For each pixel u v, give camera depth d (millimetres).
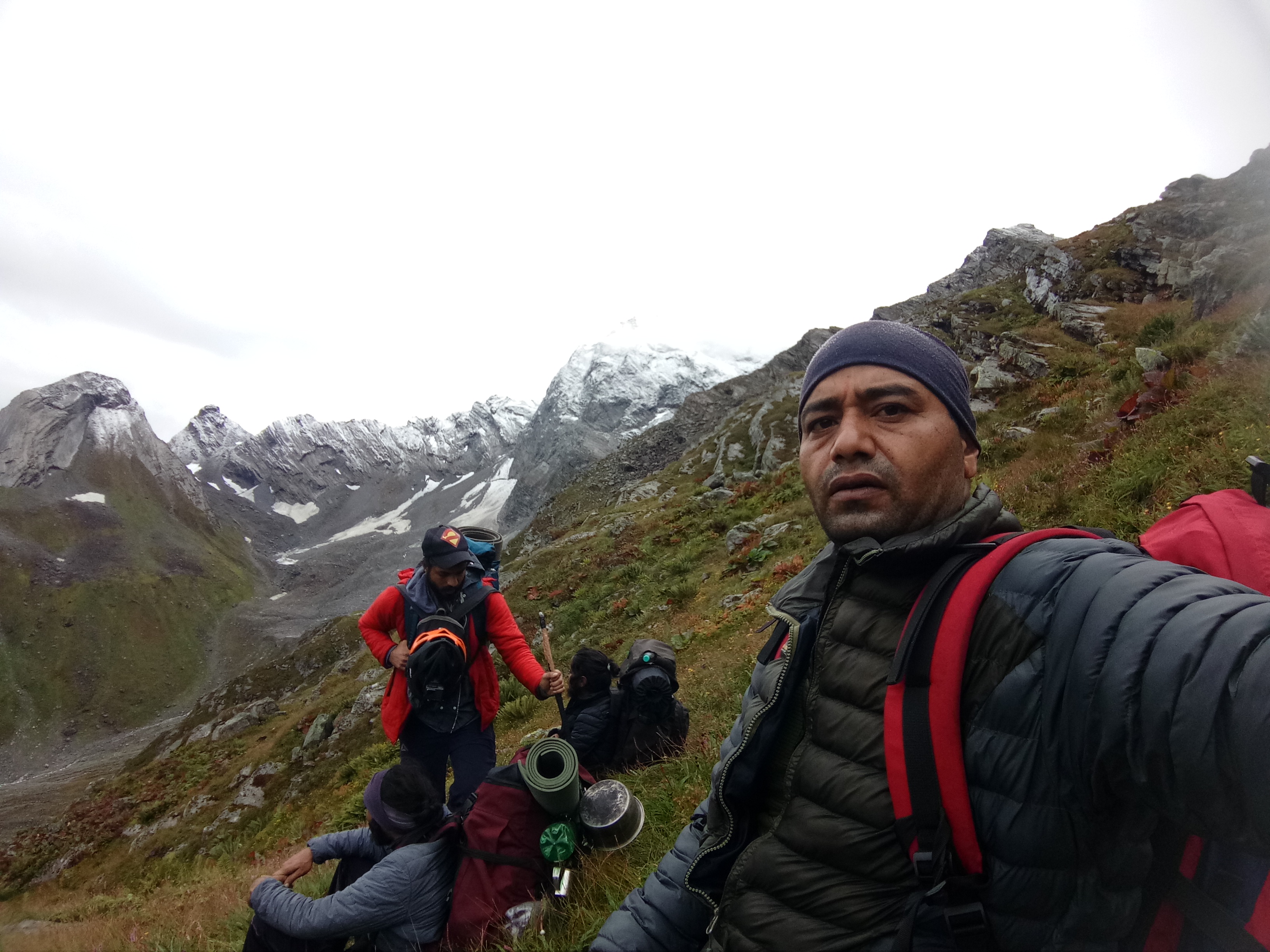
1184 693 743
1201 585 846
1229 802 715
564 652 16406
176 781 29984
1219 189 22719
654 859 3037
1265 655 709
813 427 1256
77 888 21750
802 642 1262
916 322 30047
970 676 977
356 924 2691
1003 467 11195
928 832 948
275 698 44812
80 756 115625
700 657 9695
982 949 906
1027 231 44781
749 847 1223
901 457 1113
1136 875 887
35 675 133125
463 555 3908
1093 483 7398
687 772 4230
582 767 3660
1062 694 888
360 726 23000
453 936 2779
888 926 989
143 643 150875
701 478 41312
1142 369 10867
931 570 1115
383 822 2936
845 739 1093
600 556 24984
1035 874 889
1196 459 6141
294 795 20812
